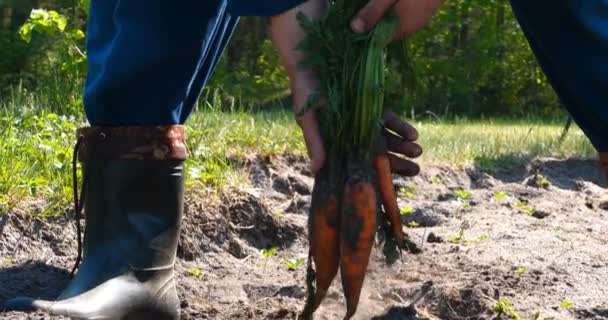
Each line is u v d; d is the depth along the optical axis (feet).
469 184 14.24
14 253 8.76
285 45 6.05
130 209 6.78
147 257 6.75
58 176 9.68
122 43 6.63
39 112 13.58
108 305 6.48
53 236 9.03
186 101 7.14
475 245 10.00
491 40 35.37
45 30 17.39
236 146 12.93
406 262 9.00
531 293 8.21
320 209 6.16
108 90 6.69
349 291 6.20
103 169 6.79
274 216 10.37
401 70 6.21
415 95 6.46
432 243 10.10
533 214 12.17
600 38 5.87
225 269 9.22
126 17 6.64
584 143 17.28
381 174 6.16
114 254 6.72
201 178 10.30
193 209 9.77
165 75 6.72
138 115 6.77
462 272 8.71
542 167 15.65
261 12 5.98
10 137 10.69
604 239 10.68
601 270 9.02
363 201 6.08
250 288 8.47
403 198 12.69
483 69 35.22
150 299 6.75
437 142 16.57
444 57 36.60
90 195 6.83
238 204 10.19
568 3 5.82
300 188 12.28
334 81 6.03
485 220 11.46
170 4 6.59
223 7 6.86
